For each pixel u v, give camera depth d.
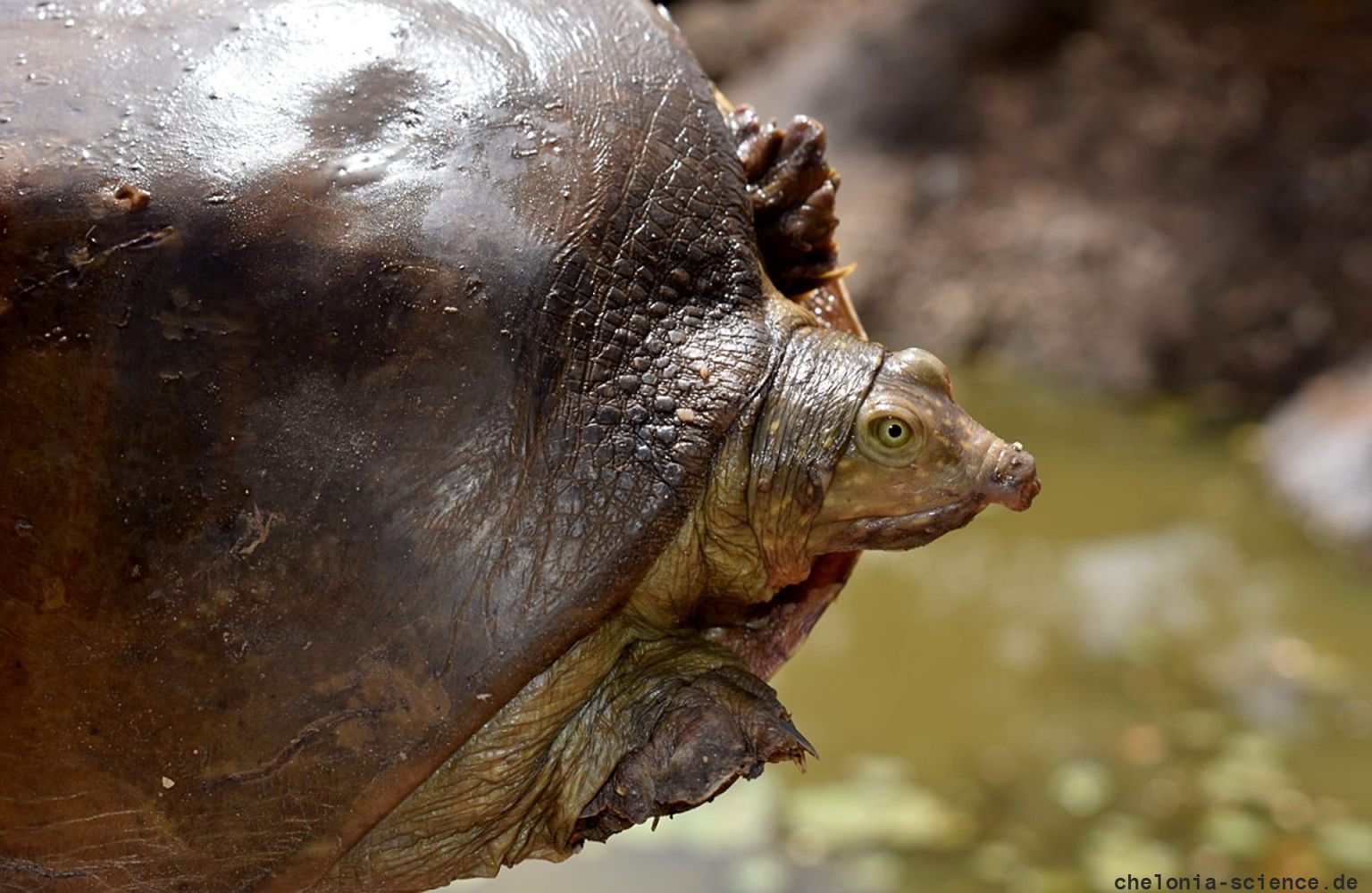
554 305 1.33
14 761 1.32
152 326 1.32
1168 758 1.99
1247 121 3.33
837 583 1.37
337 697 1.32
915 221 3.38
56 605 1.32
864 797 1.91
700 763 1.33
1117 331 3.13
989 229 3.35
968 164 3.46
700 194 1.35
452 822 1.33
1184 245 3.18
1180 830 1.85
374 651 1.32
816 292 1.38
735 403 1.33
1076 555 2.51
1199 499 2.68
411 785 1.32
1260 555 2.50
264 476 1.32
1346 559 2.49
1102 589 2.41
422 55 1.34
